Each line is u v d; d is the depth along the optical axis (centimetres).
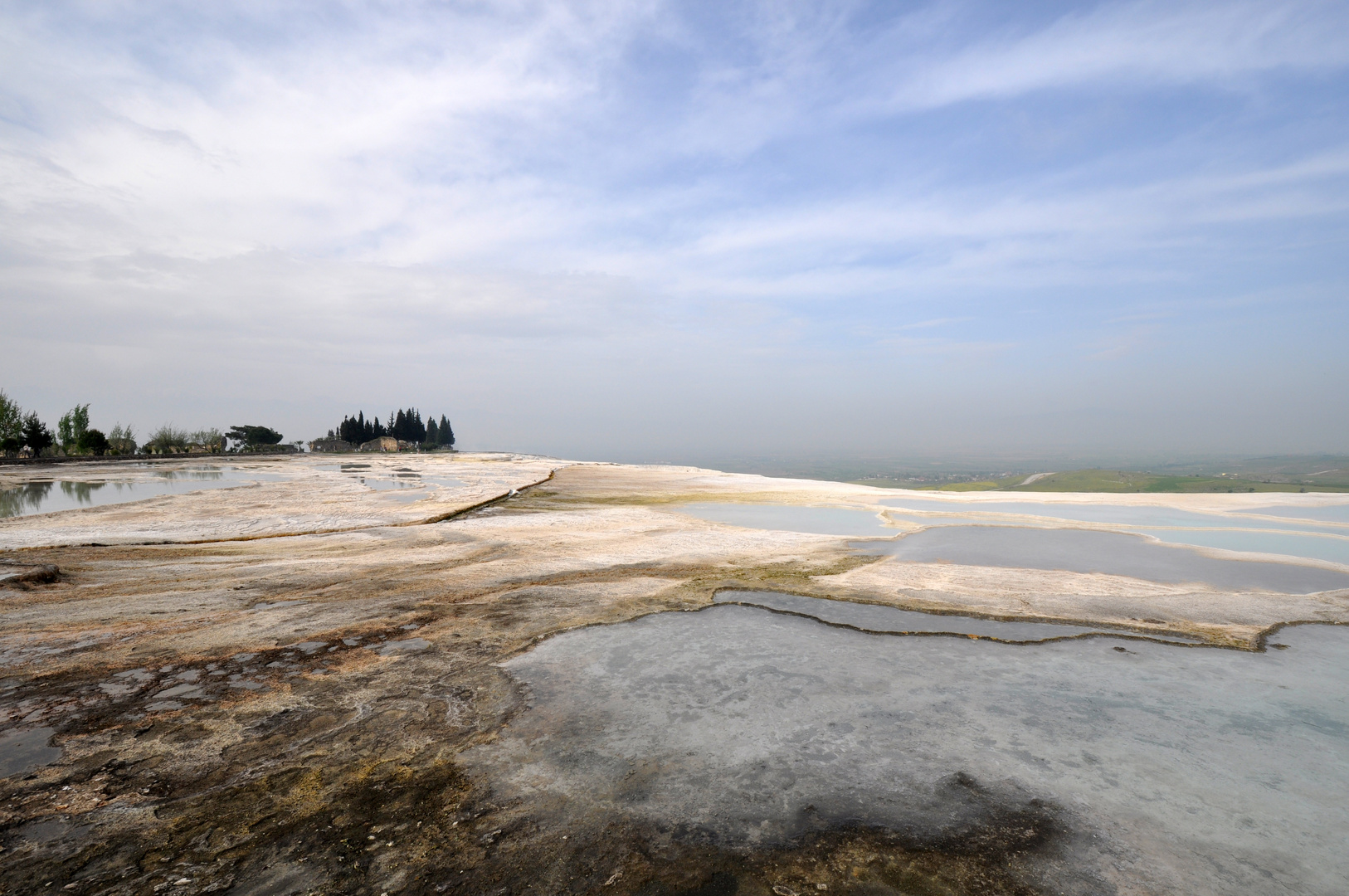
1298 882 251
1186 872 258
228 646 548
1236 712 409
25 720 405
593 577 820
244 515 1401
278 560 929
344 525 1270
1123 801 309
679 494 2092
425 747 368
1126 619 623
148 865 265
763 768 342
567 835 285
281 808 308
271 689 455
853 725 392
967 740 372
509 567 877
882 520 1404
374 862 267
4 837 285
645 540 1116
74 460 4259
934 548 1043
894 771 338
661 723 397
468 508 1566
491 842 280
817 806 306
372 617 634
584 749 363
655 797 314
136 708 423
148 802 313
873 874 259
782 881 255
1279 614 638
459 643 556
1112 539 1131
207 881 256
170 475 2894
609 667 495
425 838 283
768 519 1423
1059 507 1658
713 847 276
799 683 461
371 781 332
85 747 369
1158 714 406
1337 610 653
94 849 277
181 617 634
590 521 1376
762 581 792
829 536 1168
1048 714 406
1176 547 1048
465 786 326
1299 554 1003
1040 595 721
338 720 404
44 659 517
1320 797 311
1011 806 305
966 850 273
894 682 462
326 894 248
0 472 3055
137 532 1162
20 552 948
